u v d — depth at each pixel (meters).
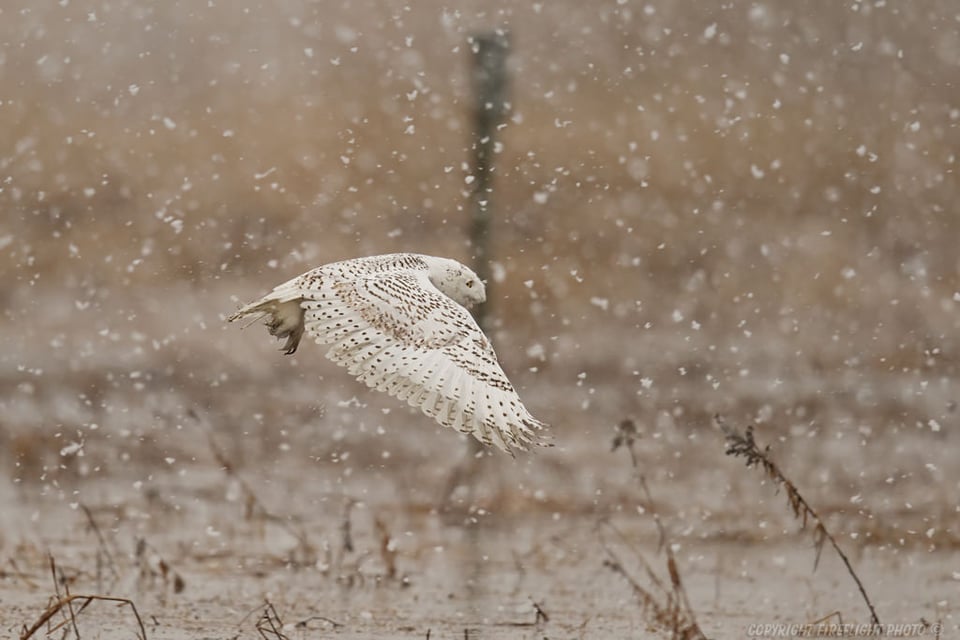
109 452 19.48
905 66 36.66
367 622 12.34
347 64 36.16
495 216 33.19
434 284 9.04
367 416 22.52
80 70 36.94
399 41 35.56
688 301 30.86
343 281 8.38
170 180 34.12
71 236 31.91
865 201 35.69
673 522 16.38
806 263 33.22
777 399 23.73
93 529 15.38
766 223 34.03
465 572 14.17
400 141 34.84
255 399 23.44
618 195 34.28
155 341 27.06
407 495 17.44
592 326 29.38
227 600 12.91
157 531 15.52
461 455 19.91
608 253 32.50
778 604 13.12
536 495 17.56
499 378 7.78
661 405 23.19
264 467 18.84
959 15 36.56
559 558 14.79
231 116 36.25
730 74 36.75
